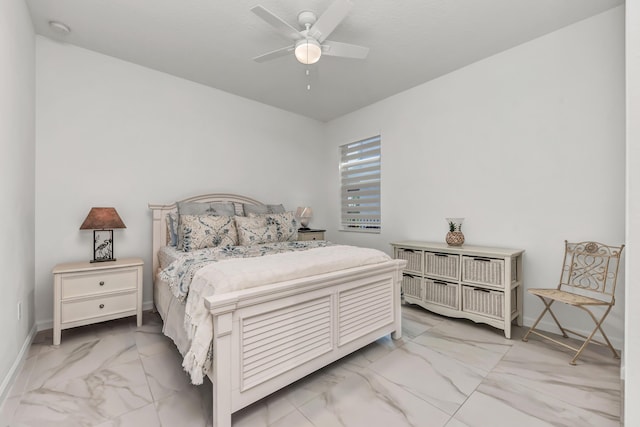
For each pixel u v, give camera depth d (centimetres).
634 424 44
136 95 310
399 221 381
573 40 243
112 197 296
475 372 197
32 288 244
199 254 238
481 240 302
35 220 256
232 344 148
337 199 475
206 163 361
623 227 224
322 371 199
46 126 263
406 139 371
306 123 467
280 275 174
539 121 262
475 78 303
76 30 253
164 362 209
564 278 251
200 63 307
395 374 195
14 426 146
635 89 45
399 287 247
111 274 257
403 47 275
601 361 210
